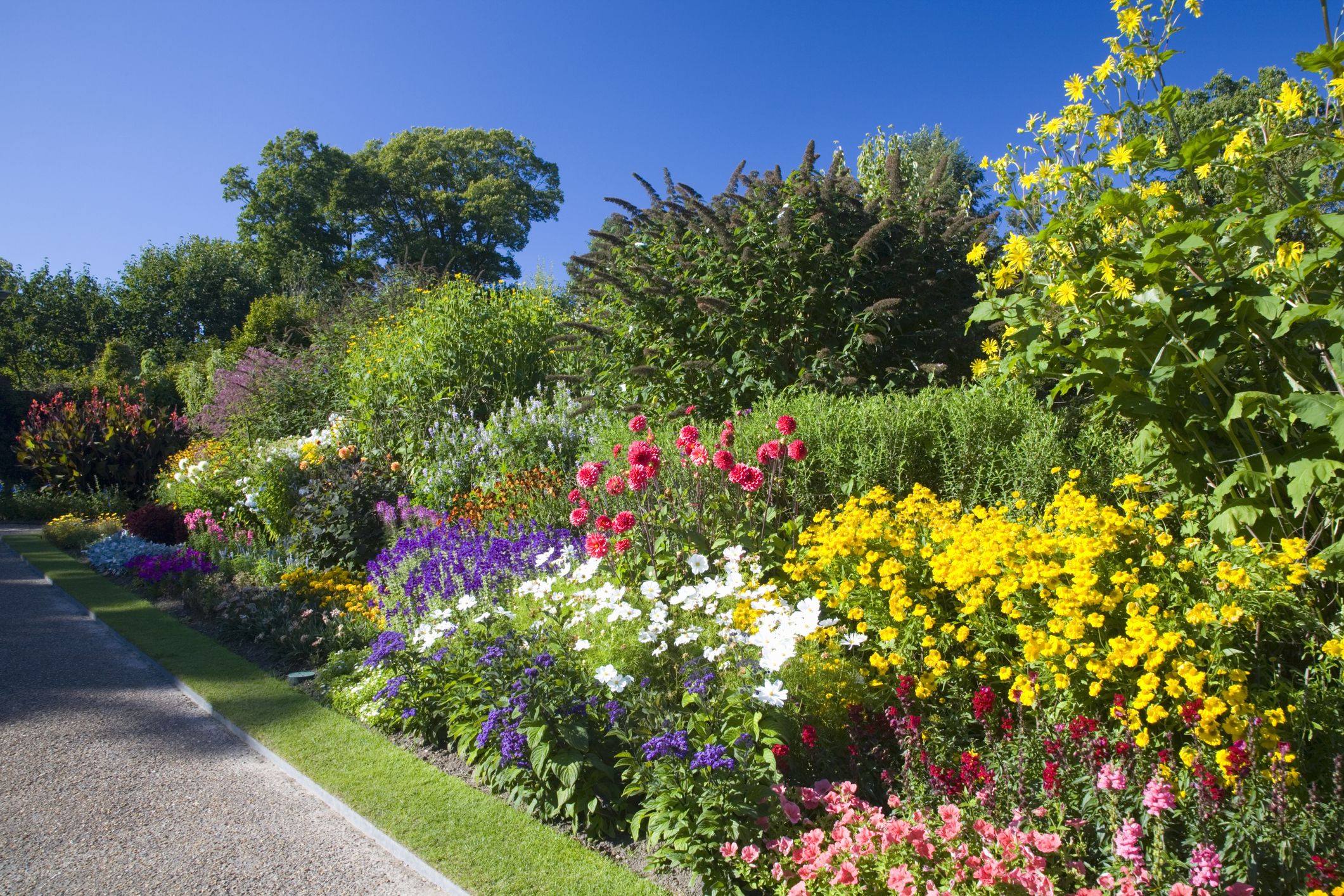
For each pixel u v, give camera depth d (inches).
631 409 282.7
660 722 113.8
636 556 167.3
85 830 120.2
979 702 106.2
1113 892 79.7
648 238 303.9
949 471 174.7
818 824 101.4
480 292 441.7
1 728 162.9
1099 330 123.4
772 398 230.4
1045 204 145.2
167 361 1268.5
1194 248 115.0
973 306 268.1
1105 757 95.3
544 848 107.7
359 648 205.9
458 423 349.4
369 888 103.2
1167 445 130.3
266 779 137.6
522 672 124.9
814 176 277.6
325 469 329.7
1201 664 97.7
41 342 1253.7
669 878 100.4
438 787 127.9
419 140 1427.2
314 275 1268.5
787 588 152.6
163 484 500.1
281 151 1337.4
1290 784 82.8
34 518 534.0
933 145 758.5
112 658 214.5
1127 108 136.0
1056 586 109.0
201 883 105.2
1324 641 101.6
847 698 118.3
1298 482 108.9
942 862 85.2
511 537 231.8
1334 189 112.0
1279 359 116.6
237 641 227.6
